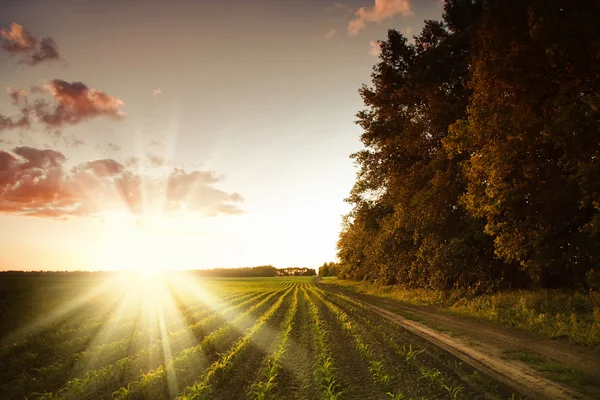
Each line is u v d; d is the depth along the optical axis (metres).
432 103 24.89
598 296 14.95
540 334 12.96
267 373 9.97
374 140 30.70
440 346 12.48
